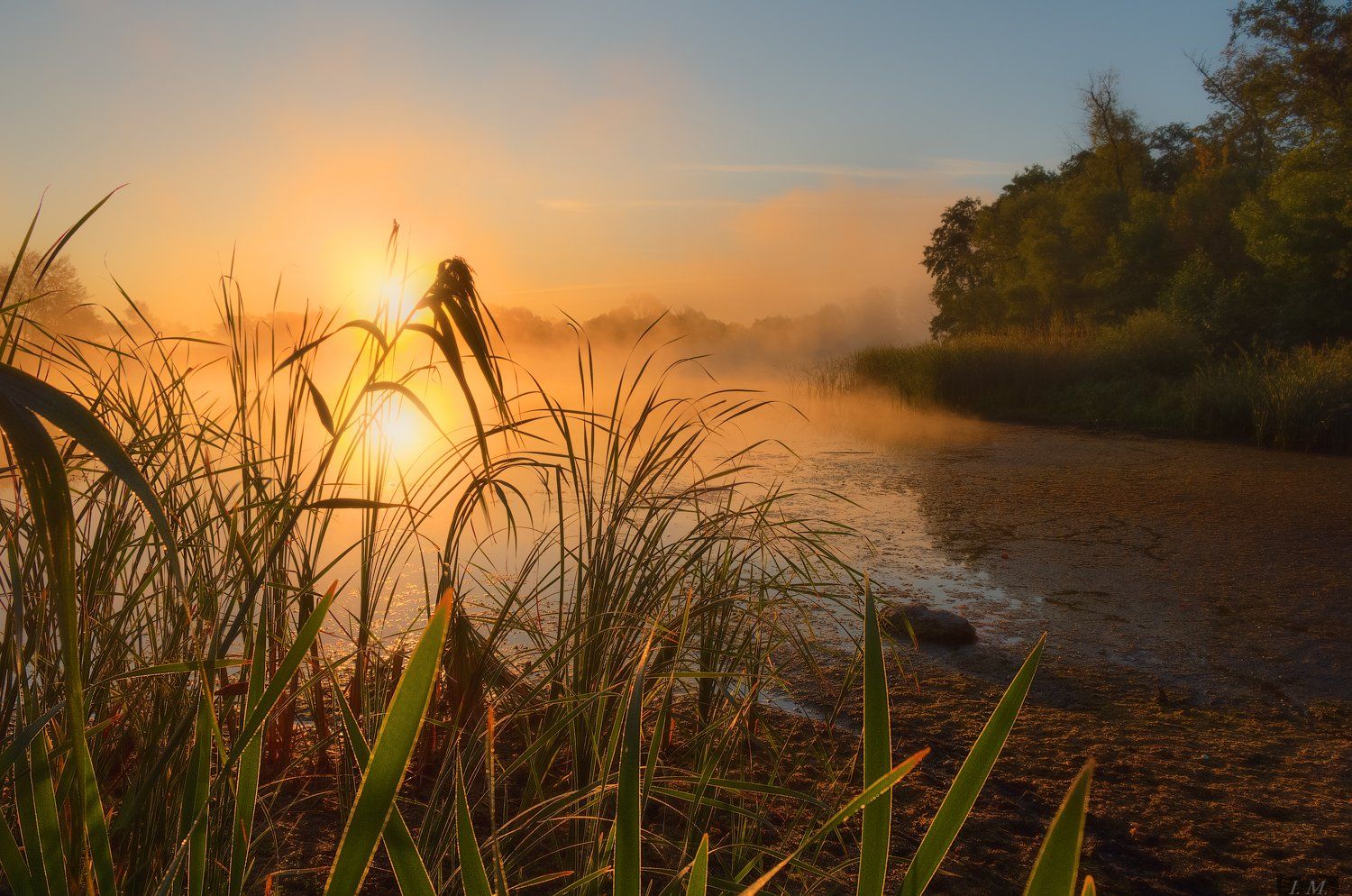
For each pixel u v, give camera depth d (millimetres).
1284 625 5008
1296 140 25969
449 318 1509
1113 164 34656
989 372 19016
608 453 2576
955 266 47562
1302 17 24297
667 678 2307
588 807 1773
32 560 1268
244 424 2133
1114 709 3820
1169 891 2512
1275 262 22281
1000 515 7926
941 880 2418
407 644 3006
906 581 5797
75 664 583
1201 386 15297
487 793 2002
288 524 1321
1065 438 14148
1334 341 21297
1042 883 555
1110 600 5430
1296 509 8234
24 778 889
